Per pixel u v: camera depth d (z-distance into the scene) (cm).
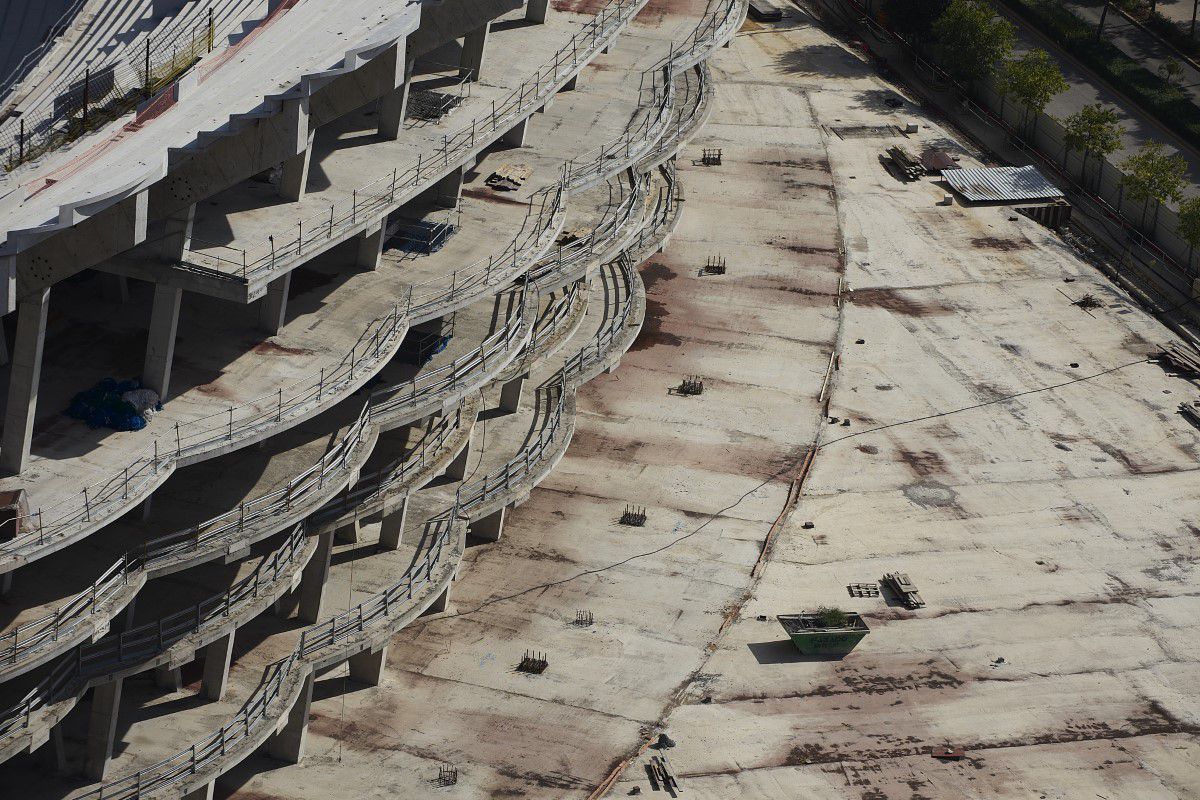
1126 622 8031
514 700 7219
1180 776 7188
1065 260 11050
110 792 6019
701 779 6931
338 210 6856
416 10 6888
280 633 6769
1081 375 9875
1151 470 9100
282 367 6569
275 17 7619
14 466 5784
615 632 7656
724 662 7556
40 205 5950
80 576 5934
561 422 8281
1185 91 13100
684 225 11019
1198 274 10894
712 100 10338
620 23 9300
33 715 5647
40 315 5588
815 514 8550
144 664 5934
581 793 6794
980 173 11869
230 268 6212
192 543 6056
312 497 6406
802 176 11794
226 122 6444
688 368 9612
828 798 6912
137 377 6388
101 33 8038
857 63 13538
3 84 7719
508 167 8425
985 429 9331
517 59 8669
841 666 7606
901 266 10838
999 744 7269
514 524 8262
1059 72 12212
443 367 7381
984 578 8225
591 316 9150
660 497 8556
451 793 6725
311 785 6694
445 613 7650
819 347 9938
